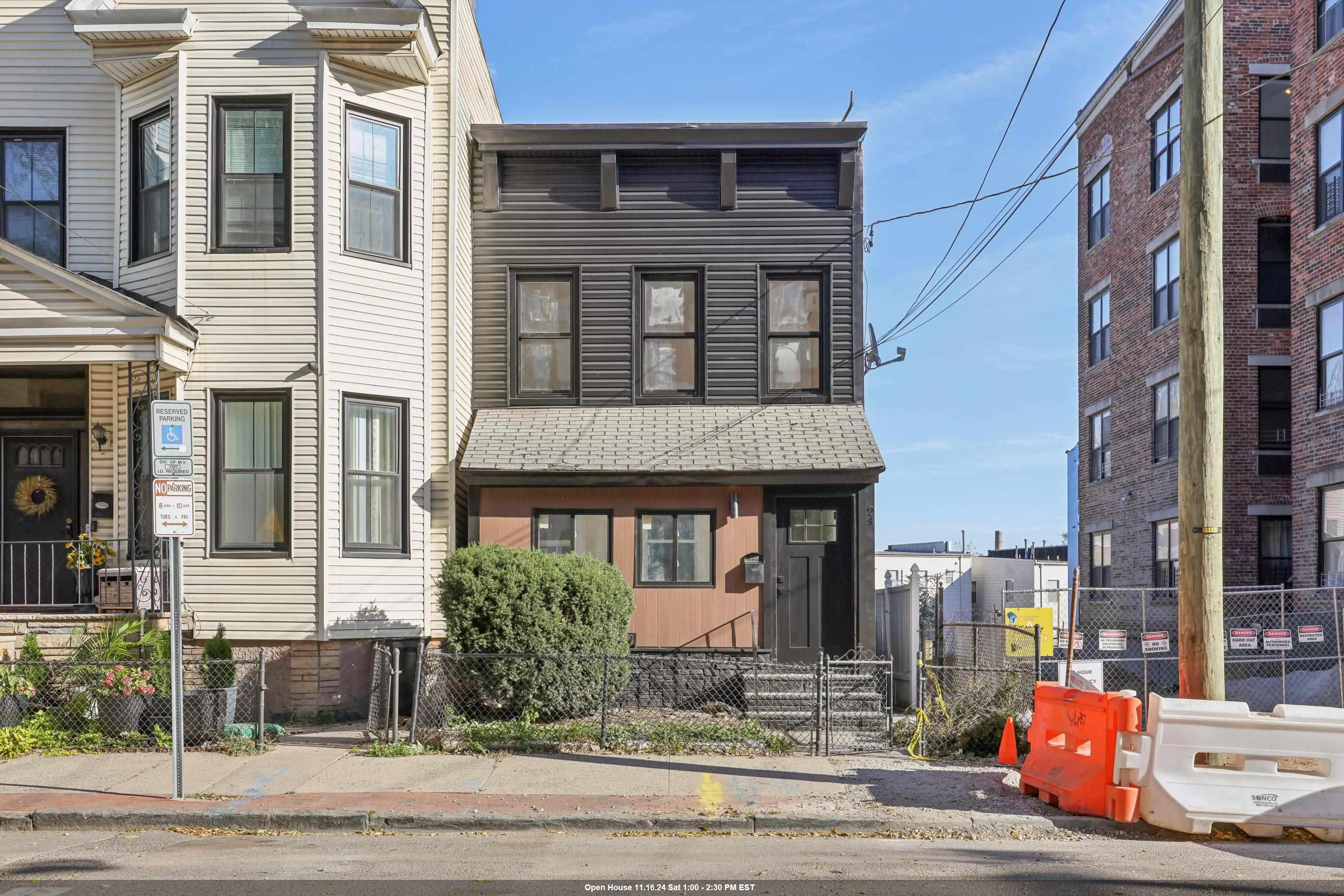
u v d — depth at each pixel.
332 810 8.88
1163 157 25.14
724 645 14.81
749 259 15.93
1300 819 8.52
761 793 9.64
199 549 13.33
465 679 12.57
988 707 12.46
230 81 13.62
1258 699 15.81
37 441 14.68
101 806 8.98
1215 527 9.43
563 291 16.09
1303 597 18.89
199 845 8.20
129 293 14.01
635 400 15.81
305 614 13.20
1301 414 19.16
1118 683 18.67
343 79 13.83
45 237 14.43
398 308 14.24
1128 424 27.27
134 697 11.62
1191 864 7.68
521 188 16.08
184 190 13.54
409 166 14.44
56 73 14.48
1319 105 18.75
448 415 14.61
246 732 11.94
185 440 9.48
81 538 13.63
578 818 8.79
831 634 14.88
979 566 29.11
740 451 14.85
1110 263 28.53
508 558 12.70
